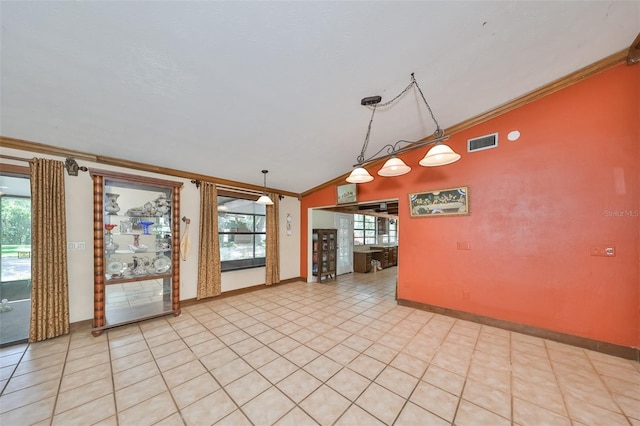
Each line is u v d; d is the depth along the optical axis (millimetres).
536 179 3020
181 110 2668
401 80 2564
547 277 2939
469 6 1833
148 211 3740
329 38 1974
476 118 3422
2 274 4422
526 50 2340
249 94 2539
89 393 2010
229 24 1765
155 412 1807
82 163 3303
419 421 1714
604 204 2631
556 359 2484
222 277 4758
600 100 2658
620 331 2535
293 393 2008
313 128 3346
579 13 1999
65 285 3045
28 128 2684
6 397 1962
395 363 2441
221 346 2803
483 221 3408
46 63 1917
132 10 1599
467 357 2543
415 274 4074
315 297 4781
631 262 2504
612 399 1910
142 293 3938
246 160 4113
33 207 2846
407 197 4172
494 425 1676
